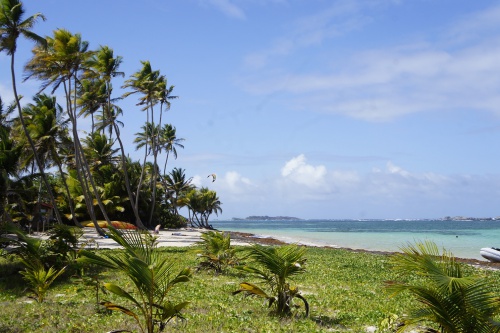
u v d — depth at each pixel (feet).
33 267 45.06
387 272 72.59
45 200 203.92
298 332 31.50
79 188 216.33
